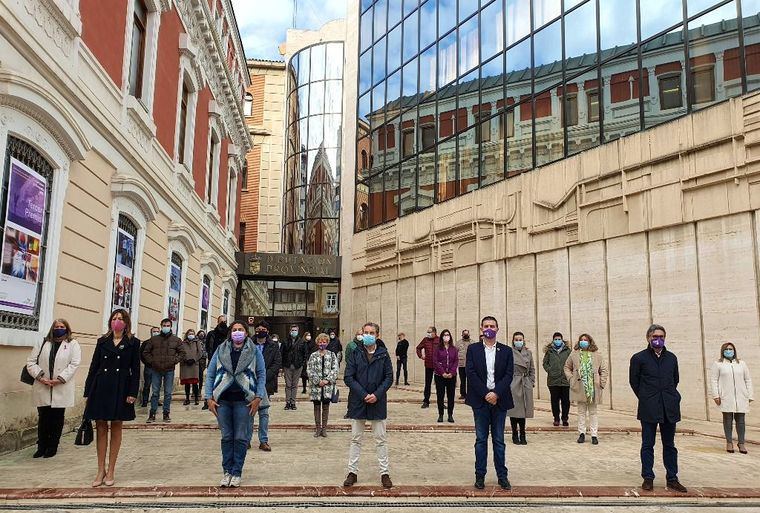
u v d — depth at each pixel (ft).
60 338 26.00
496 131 65.21
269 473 23.15
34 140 26.78
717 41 43.73
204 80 63.72
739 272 39.45
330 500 19.51
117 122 37.55
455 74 73.00
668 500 20.44
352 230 92.79
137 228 43.37
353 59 98.27
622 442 32.50
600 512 18.99
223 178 82.23
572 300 52.11
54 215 29.22
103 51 35.32
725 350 30.45
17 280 26.18
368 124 91.50
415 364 73.41
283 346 45.39
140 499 19.16
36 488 19.85
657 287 44.60
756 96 39.73
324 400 32.55
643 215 46.11
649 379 21.95
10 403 25.88
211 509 18.28
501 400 21.57
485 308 62.75
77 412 32.86
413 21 82.99
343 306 92.27
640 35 49.67
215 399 21.04
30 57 26.00
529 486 21.56
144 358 36.09
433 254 71.87
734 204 40.14
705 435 35.35
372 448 29.17
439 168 73.97
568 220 53.11
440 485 21.53
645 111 48.39
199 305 66.44
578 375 31.96
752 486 22.49
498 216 62.13
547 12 59.88
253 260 94.22
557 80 57.88
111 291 37.29
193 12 57.26
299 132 110.01
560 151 56.54
